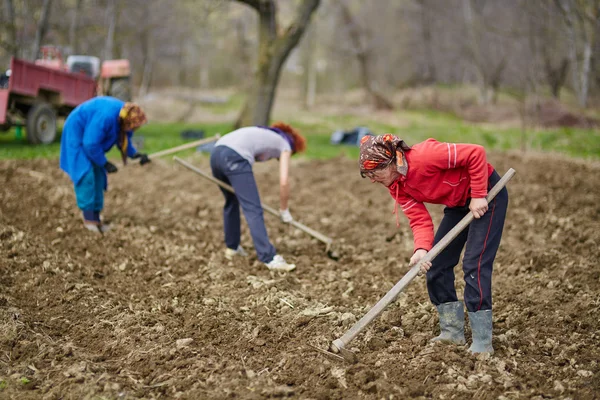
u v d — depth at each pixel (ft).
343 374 12.03
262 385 11.64
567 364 12.40
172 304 15.93
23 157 35.96
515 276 18.04
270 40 49.88
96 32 65.77
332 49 114.32
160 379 11.92
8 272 17.12
